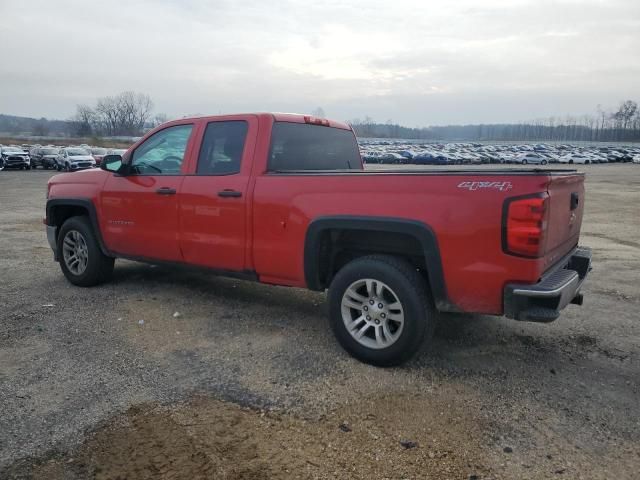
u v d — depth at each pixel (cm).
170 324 495
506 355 433
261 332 477
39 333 469
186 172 511
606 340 470
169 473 274
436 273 370
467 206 356
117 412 334
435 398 357
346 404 347
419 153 7694
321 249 428
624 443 308
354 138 591
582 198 461
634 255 871
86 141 9462
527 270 342
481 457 292
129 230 557
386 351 394
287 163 489
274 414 334
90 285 617
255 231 457
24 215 1360
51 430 313
